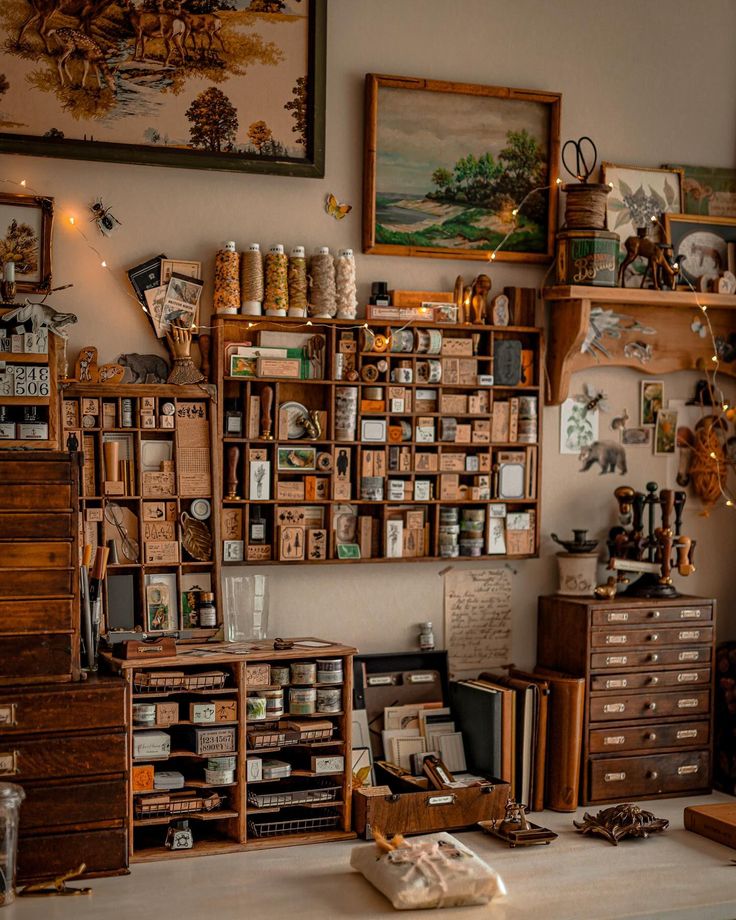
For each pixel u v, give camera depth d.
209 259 4.46
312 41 4.45
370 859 3.73
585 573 4.89
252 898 3.56
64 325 4.13
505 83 4.88
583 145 5.02
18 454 3.74
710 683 4.90
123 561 4.29
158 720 3.95
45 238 4.21
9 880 3.48
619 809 4.30
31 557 3.74
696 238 5.16
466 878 3.54
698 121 5.22
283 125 4.45
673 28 5.17
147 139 4.30
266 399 4.46
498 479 4.86
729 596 5.31
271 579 4.58
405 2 4.71
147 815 3.95
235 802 4.05
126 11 4.26
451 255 4.76
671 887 3.72
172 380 4.35
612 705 4.71
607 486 5.12
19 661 3.72
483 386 4.79
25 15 4.16
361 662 4.61
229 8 4.38
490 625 4.92
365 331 4.59
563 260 4.83
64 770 3.71
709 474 5.23
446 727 4.67
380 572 4.74
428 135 4.73
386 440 4.66
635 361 5.07
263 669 4.11
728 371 5.23
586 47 5.02
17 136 4.15
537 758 4.58
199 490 4.39
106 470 4.26
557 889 3.69
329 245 4.64
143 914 3.41
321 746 4.23
